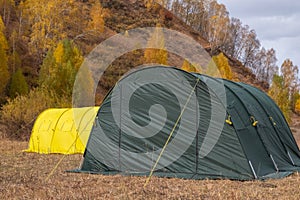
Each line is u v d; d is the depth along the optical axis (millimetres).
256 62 72875
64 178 8445
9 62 34062
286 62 63562
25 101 22203
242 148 8547
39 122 15539
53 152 14398
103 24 47594
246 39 73500
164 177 8562
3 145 16828
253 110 9992
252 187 7301
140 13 60656
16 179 8156
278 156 10117
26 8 45375
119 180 8164
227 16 67188
